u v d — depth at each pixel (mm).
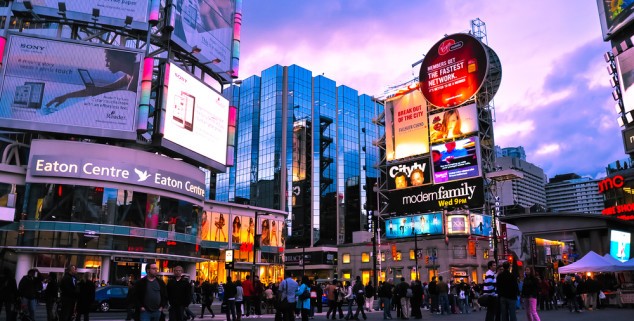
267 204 126000
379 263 75625
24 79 49125
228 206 73062
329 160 132000
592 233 44938
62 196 45625
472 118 71625
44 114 48906
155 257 49312
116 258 46594
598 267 28953
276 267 77750
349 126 139750
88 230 45562
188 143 55469
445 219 70125
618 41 65250
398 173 78750
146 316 11406
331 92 140125
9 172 46031
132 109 51750
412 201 75938
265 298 29359
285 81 134250
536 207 78375
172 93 53594
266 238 77062
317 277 106938
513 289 13664
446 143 73688
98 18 52625
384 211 79875
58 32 53188
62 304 15164
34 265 44219
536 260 59062
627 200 60156
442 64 75938
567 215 45656
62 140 48594
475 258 69000
